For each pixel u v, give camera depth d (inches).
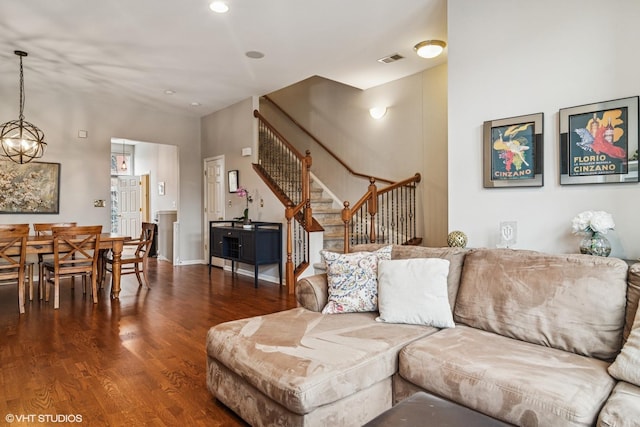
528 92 106.9
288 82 210.7
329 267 104.9
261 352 72.9
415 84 202.7
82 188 236.2
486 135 115.0
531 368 63.8
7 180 212.5
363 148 231.0
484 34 115.7
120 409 82.1
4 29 146.6
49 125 225.3
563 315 74.3
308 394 61.4
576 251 98.7
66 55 171.9
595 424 52.8
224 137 265.4
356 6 131.6
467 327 86.6
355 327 86.3
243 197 245.9
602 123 94.3
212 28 147.2
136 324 139.0
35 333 128.4
